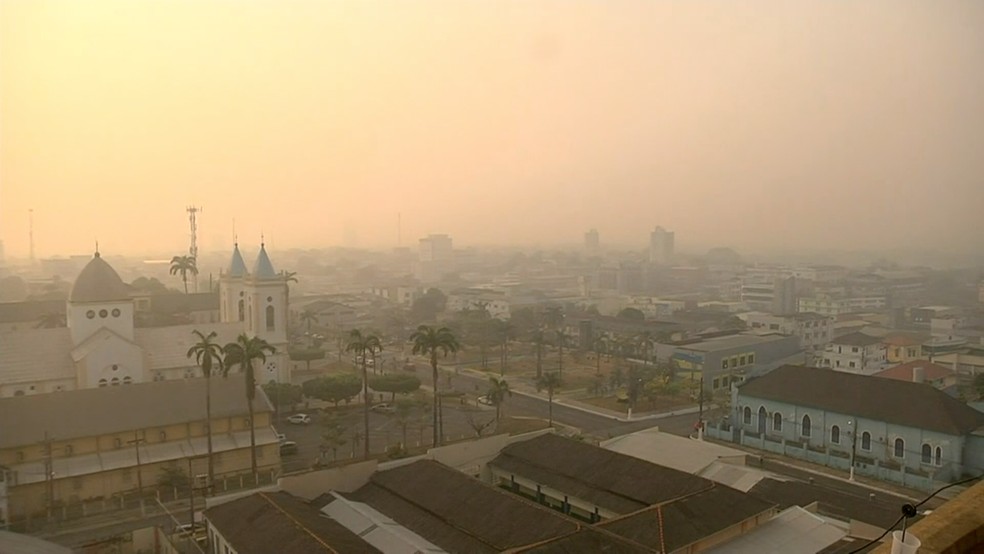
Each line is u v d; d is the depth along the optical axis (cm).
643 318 14025
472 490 4222
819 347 11719
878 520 4388
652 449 5591
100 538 4394
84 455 5050
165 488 5156
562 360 11225
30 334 6175
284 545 3516
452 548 3719
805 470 6044
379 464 4866
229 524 3903
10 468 4775
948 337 10369
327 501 4372
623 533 3700
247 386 5525
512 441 5453
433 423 7006
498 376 9944
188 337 7031
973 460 5475
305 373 9594
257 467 5597
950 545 1016
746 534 3925
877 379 6378
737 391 7075
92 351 6116
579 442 5138
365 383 6206
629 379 8675
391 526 3972
